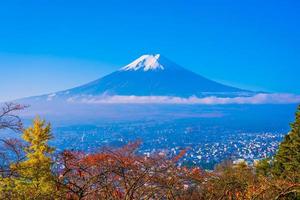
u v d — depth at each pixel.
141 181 15.02
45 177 14.83
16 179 13.95
